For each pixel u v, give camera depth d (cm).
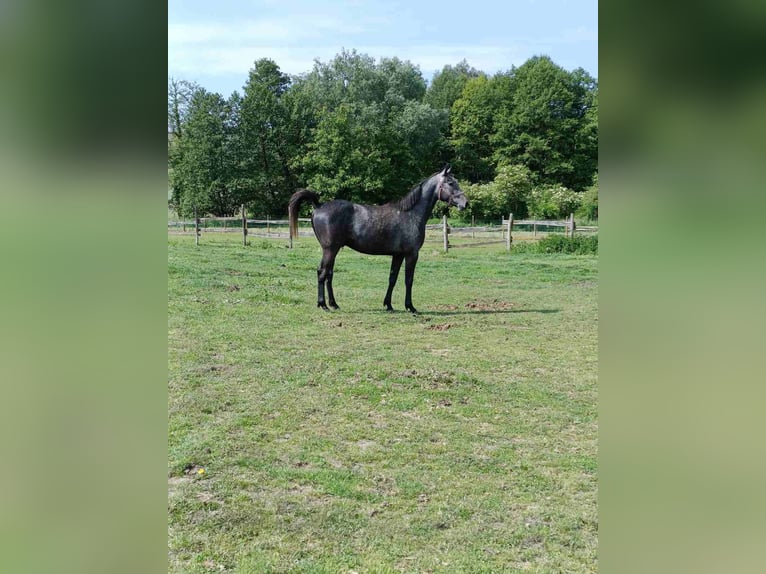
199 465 369
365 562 274
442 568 270
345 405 481
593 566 273
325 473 362
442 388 529
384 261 1466
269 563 271
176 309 793
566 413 473
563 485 352
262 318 782
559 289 1125
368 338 709
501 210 3406
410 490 344
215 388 506
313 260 1403
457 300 1000
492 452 398
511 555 282
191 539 289
